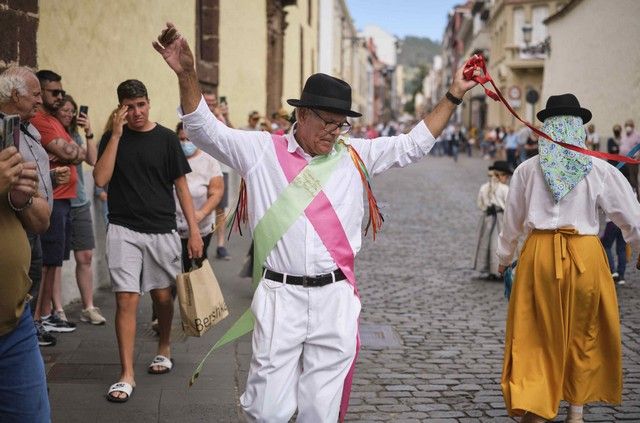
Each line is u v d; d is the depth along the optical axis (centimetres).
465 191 2233
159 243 513
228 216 370
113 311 718
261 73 1784
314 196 340
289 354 339
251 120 1164
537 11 4100
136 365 559
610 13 1925
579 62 2245
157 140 512
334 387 338
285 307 340
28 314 312
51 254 612
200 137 338
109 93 842
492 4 4906
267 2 1830
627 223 439
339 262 343
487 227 919
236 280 873
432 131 354
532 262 445
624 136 1659
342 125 342
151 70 984
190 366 558
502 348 630
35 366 311
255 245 347
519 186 457
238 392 507
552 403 430
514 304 450
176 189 525
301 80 2638
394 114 14038
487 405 499
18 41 589
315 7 3066
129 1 896
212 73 1308
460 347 632
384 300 807
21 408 308
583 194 439
